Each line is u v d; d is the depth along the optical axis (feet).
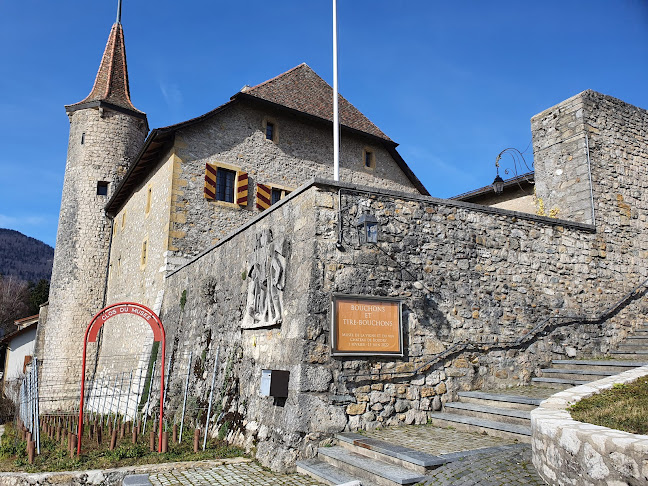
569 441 13.69
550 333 30.50
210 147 56.49
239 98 58.29
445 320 27.14
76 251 75.77
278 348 26.03
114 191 73.56
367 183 68.49
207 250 40.16
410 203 27.76
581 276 33.09
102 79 83.92
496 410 23.04
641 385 18.57
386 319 25.32
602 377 25.81
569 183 37.32
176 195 53.26
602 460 12.57
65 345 72.95
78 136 79.41
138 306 31.86
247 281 31.53
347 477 19.43
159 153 58.44
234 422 29.09
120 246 71.72
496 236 30.09
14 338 107.86
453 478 16.26
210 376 34.68
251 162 59.06
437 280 27.48
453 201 28.99
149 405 43.11
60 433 36.32
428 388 25.81
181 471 23.20
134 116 81.87
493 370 27.89
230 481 21.16
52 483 22.91
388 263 26.30
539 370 29.37
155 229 56.80
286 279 26.53
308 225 25.25
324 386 23.44
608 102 38.96
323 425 22.94
